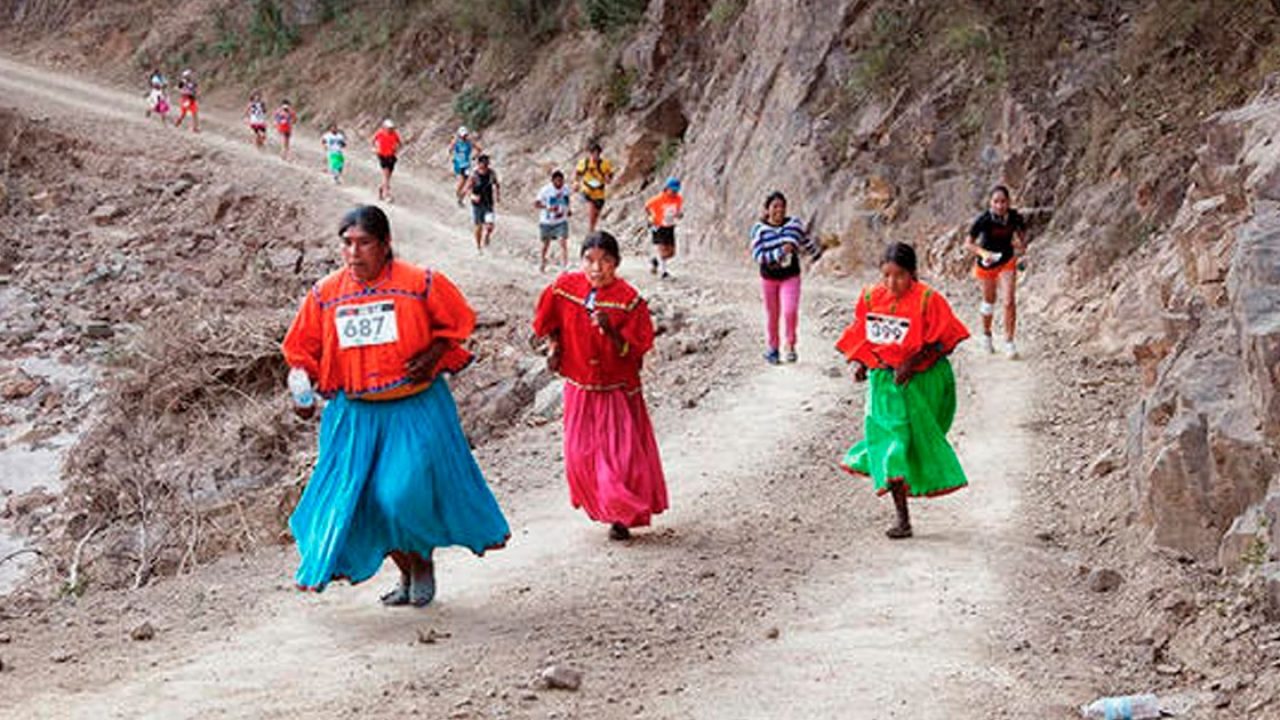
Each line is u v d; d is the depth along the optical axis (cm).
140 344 1966
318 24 4516
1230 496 743
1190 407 780
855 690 598
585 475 857
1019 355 1411
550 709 569
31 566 1465
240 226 3192
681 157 2739
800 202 2181
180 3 5106
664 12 3134
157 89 4062
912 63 2152
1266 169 934
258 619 702
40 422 2048
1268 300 758
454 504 682
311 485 678
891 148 2088
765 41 2509
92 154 3772
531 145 3353
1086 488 950
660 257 2156
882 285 838
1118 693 606
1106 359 1345
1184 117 1695
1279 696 574
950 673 620
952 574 777
